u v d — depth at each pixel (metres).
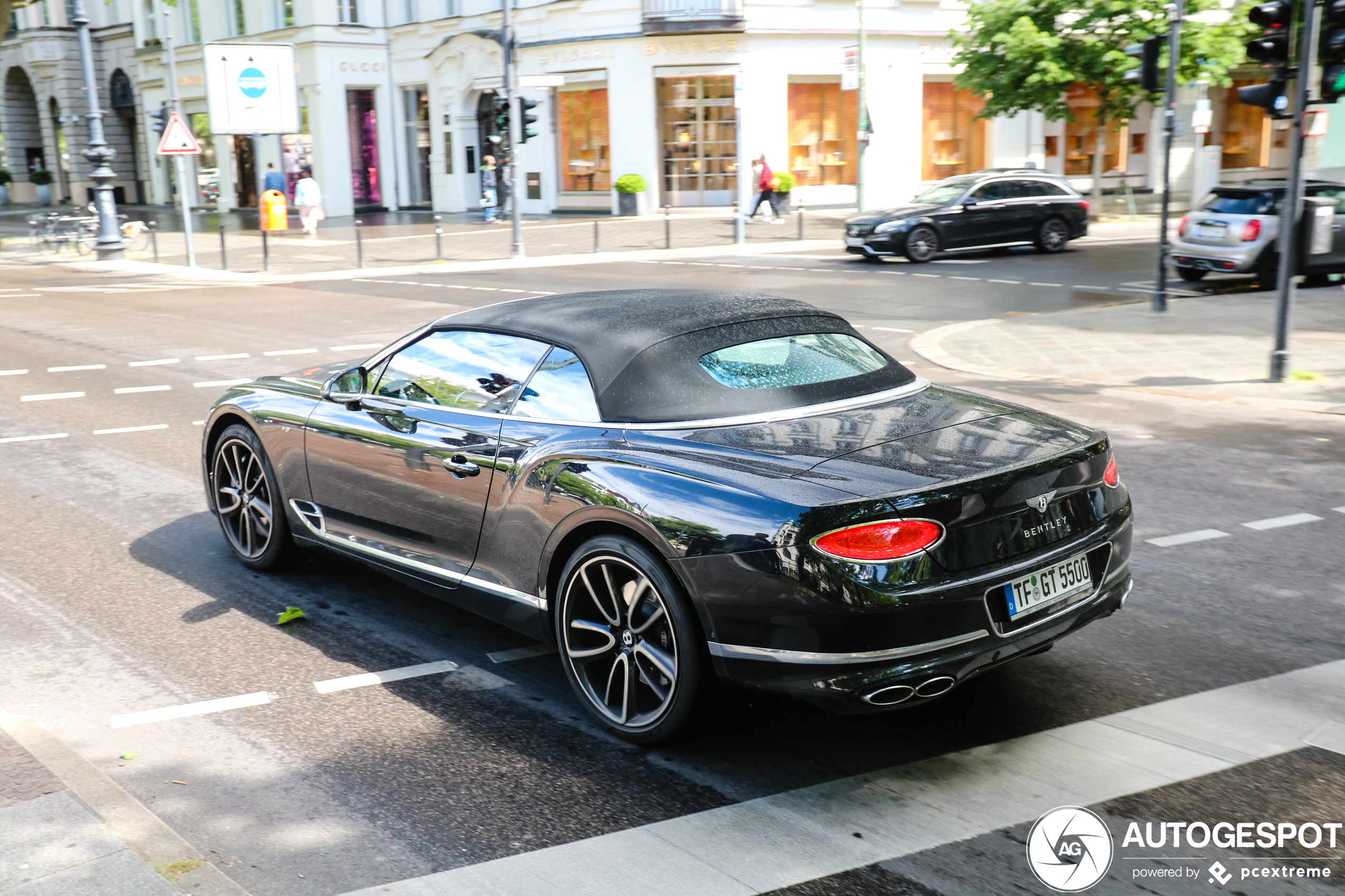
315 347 13.23
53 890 2.80
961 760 3.70
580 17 33.50
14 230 36.84
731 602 3.43
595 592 3.93
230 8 41.84
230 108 30.75
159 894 2.79
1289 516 6.43
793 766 3.68
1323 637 4.72
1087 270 20.28
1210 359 11.23
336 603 5.26
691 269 21.30
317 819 3.38
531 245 26.83
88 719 4.06
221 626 4.97
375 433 4.75
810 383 4.10
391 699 4.23
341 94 39.59
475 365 4.51
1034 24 27.39
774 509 3.35
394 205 41.41
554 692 4.29
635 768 3.68
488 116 38.38
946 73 34.62
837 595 3.28
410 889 3.01
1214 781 3.54
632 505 3.65
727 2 31.89
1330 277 17.69
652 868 3.10
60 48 50.44
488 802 3.48
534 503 4.02
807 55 33.00
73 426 9.20
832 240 26.52
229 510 5.76
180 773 3.66
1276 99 9.88
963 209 22.42
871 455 3.59
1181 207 33.00
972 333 13.32
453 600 4.58
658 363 4.00
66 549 6.05
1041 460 3.62
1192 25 25.88
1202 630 4.81
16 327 15.35
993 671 4.42
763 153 31.77
